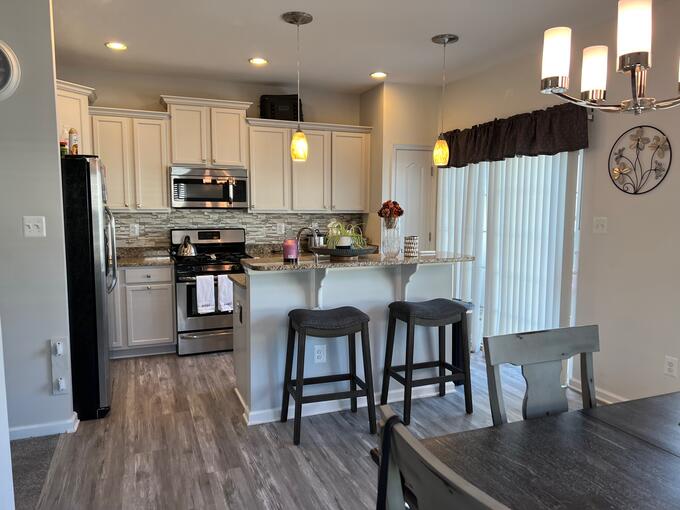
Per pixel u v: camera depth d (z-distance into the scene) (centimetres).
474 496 70
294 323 283
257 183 496
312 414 320
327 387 325
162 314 443
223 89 503
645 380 310
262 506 220
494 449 134
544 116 368
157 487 234
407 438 89
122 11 319
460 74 466
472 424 304
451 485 75
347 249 317
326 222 556
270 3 307
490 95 445
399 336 343
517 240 407
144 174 457
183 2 305
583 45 347
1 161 271
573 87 355
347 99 550
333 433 292
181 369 408
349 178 530
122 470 249
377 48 392
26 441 280
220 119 475
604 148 331
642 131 305
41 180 278
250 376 304
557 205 368
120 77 469
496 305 435
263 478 242
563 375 364
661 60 293
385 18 331
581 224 349
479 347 461
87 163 299
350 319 282
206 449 271
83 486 234
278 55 412
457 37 365
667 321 296
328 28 349
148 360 432
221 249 511
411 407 330
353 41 376
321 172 518
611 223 328
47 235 281
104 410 312
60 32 358
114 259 334
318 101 538
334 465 255
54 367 288
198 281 438
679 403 167
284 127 501
